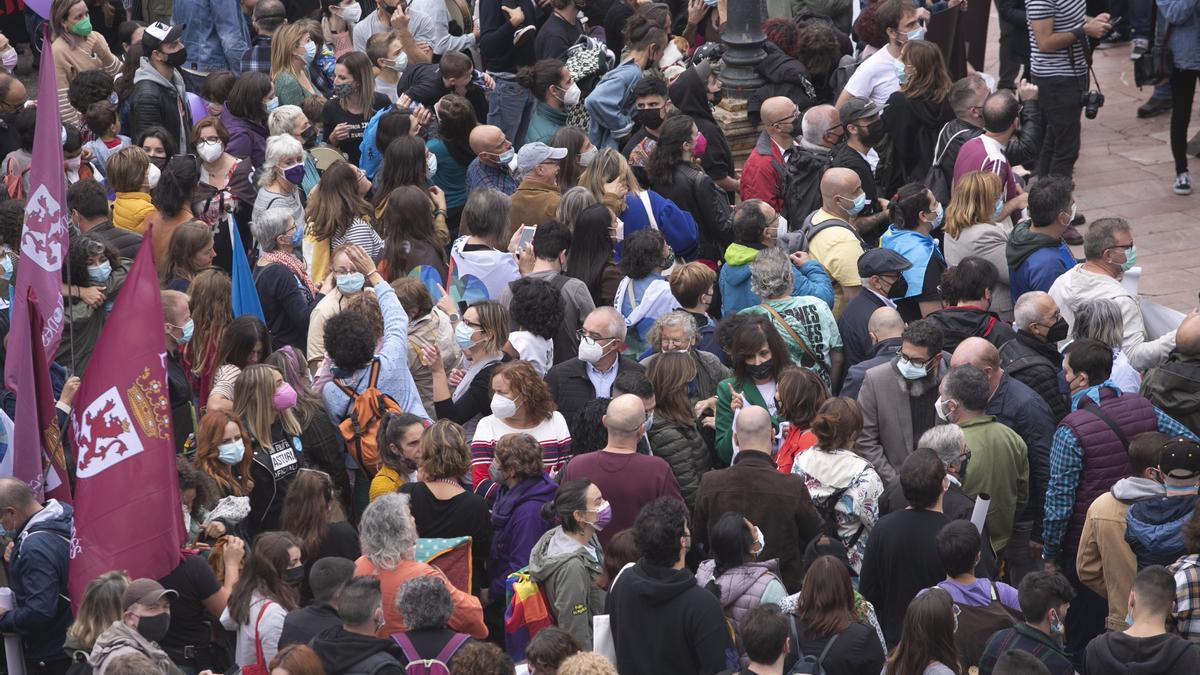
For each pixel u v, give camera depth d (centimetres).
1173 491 2486
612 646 2233
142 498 2319
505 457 2559
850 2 5188
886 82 4378
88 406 2295
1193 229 4519
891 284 3194
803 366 3044
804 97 4447
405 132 3966
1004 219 3816
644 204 3588
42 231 2520
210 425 2605
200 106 4519
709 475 2517
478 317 3011
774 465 2622
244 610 2239
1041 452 2766
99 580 2148
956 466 2525
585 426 2689
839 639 2130
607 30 5250
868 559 2453
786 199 3916
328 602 2180
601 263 3338
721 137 4225
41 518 2378
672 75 4622
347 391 2845
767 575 2267
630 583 2164
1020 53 5119
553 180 3744
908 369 2792
